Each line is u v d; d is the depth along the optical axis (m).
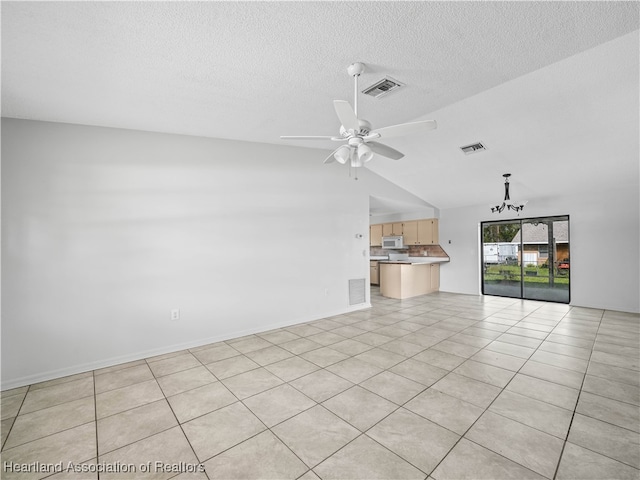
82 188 2.85
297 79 2.37
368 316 4.84
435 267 7.37
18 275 2.57
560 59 2.21
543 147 3.93
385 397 2.30
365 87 2.54
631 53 2.28
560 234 5.69
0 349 2.50
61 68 2.02
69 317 2.78
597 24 1.84
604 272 5.09
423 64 2.23
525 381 2.53
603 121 3.25
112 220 2.99
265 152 4.07
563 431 1.86
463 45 2.01
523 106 3.13
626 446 1.72
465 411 2.09
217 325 3.63
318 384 2.52
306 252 4.51
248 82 2.38
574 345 3.40
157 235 3.24
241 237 3.84
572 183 4.98
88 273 2.87
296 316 4.38
